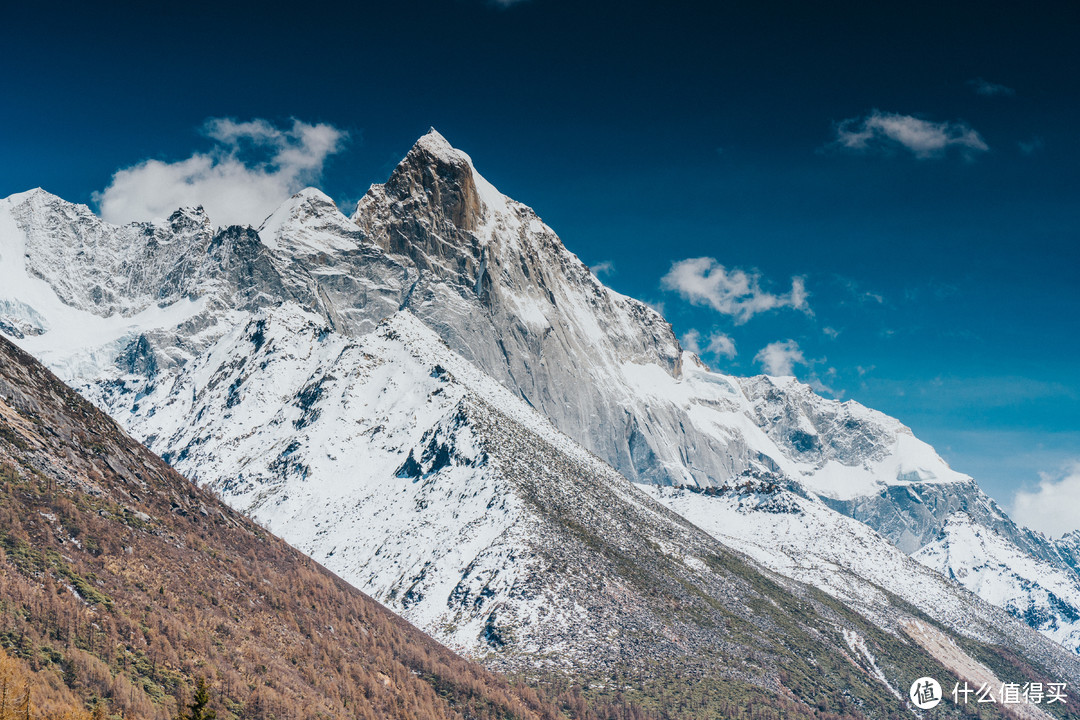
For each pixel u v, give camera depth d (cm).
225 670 14888
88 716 12075
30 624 13188
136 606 14975
